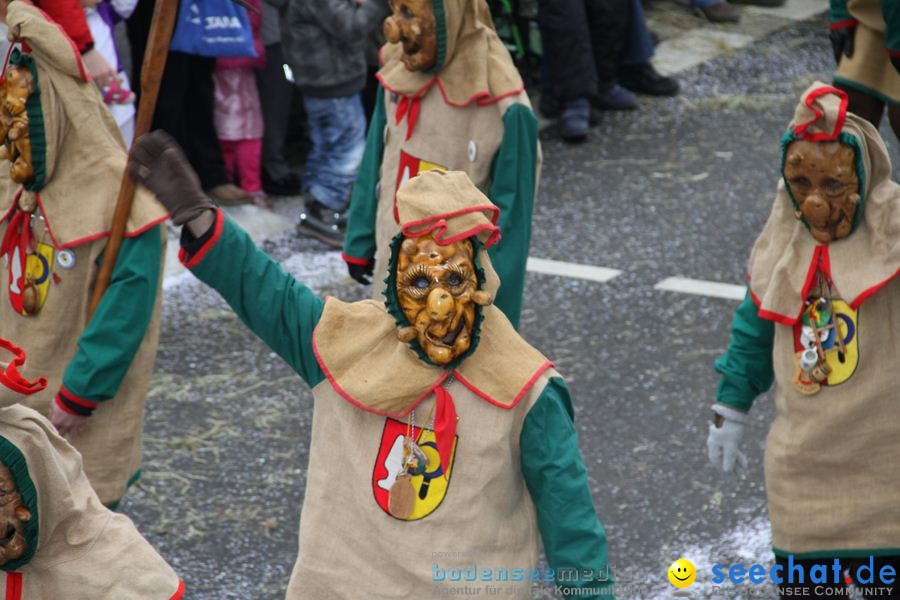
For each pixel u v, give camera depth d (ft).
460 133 41.24
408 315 24.73
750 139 77.71
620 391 49.90
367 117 71.56
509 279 40.70
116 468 34.24
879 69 51.42
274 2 61.00
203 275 25.96
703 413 48.24
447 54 40.70
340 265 61.93
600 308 57.06
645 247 63.41
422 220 24.31
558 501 25.39
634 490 43.52
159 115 63.16
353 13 60.23
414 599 25.75
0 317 34.96
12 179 33.35
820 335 31.24
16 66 32.78
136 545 25.84
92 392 32.40
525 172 40.91
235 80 65.16
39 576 25.64
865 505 31.73
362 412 25.93
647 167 73.82
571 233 65.21
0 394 23.94
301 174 71.82
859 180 30.32
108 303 32.37
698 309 56.75
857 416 31.17
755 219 66.54
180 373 51.90
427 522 25.58
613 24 80.48
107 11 59.16
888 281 30.35
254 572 39.70
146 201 32.71
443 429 25.11
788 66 90.63
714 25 98.99
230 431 47.70
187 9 61.52
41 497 25.00
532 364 25.59
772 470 32.81
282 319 26.22
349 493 26.11
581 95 76.74
